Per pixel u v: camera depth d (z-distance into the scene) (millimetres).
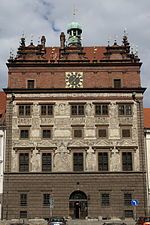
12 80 61688
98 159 58594
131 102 60500
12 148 58844
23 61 62469
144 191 57250
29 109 60344
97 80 61812
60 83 61656
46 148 58844
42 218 56438
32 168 58188
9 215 56531
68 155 58688
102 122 59812
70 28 72688
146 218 42719
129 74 62156
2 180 58156
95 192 57312
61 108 60312
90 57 66188
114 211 56719
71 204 57406
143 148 58812
